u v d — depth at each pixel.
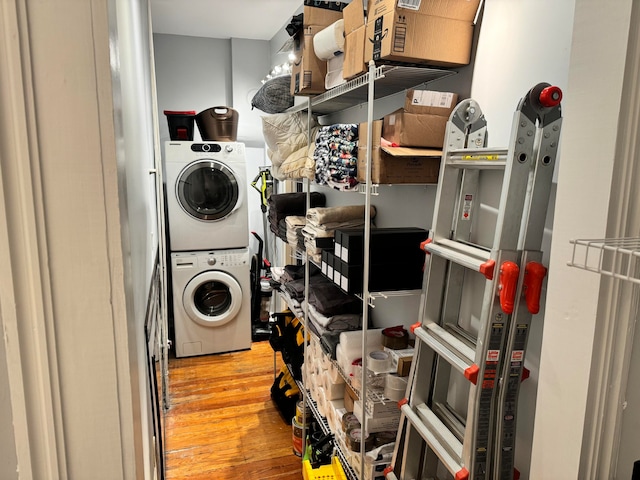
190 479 2.50
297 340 3.06
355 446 1.93
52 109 0.53
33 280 0.55
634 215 0.93
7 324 0.55
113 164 0.57
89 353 0.59
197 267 4.00
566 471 1.05
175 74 4.39
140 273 1.52
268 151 3.14
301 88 2.27
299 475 2.55
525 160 1.20
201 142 3.90
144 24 2.83
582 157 0.98
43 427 0.58
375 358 1.87
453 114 1.48
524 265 1.22
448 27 1.54
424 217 1.97
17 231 0.54
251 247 4.89
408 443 1.60
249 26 4.09
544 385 1.11
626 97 0.89
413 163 1.72
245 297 4.16
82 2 0.53
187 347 4.06
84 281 0.57
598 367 0.98
